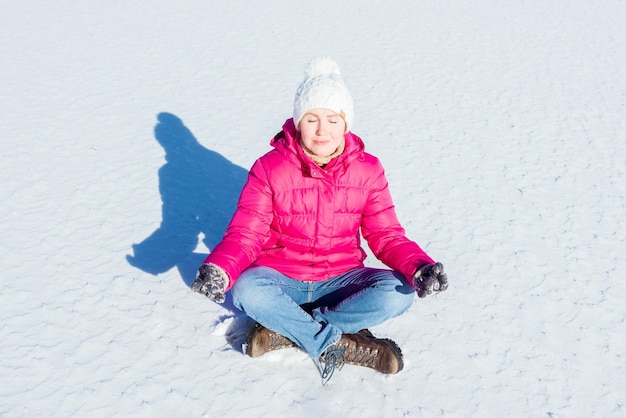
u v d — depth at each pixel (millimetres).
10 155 4246
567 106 5844
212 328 2691
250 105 5465
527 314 2918
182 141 4656
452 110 5609
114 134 4715
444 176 4312
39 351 2512
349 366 2520
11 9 8133
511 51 7570
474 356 2623
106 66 6262
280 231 2559
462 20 8914
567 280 3199
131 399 2303
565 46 7867
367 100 5738
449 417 2305
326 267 2574
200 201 3805
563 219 3814
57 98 5344
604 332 2816
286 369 2482
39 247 3236
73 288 2920
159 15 8305
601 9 9781
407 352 2623
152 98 5504
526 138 5059
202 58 6711
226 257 2354
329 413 2285
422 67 6820
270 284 2410
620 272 3289
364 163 2533
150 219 3562
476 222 3732
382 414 2299
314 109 2373
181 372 2445
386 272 2486
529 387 2475
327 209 2494
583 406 2393
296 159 2473
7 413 2209
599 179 4375
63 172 4062
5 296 2836
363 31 8133
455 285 3107
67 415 2219
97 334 2629
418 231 3602
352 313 2420
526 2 10086
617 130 5305
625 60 7363
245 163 4355
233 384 2395
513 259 3367
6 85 5559
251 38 7559
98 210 3631
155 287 2955
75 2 8656
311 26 8242
